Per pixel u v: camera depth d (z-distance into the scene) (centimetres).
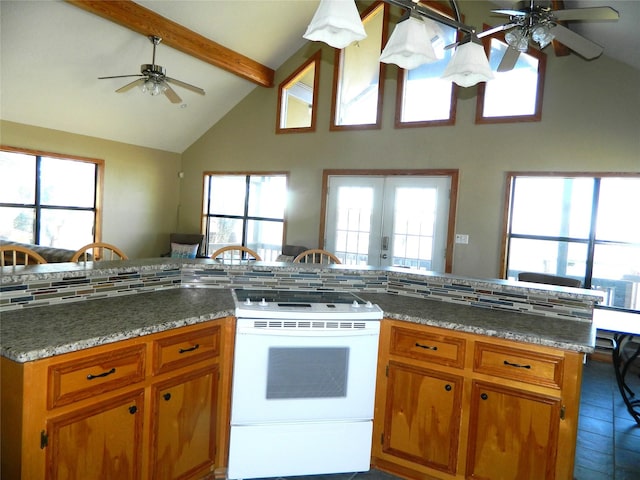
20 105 518
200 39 523
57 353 142
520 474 192
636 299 440
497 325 204
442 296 256
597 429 292
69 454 148
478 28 502
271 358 205
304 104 643
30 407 137
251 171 676
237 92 664
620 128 434
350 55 600
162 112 636
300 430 211
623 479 234
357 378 216
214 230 732
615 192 446
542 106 470
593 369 416
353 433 219
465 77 219
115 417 162
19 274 185
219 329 203
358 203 589
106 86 547
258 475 209
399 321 215
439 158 529
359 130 583
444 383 205
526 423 190
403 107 557
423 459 211
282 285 264
